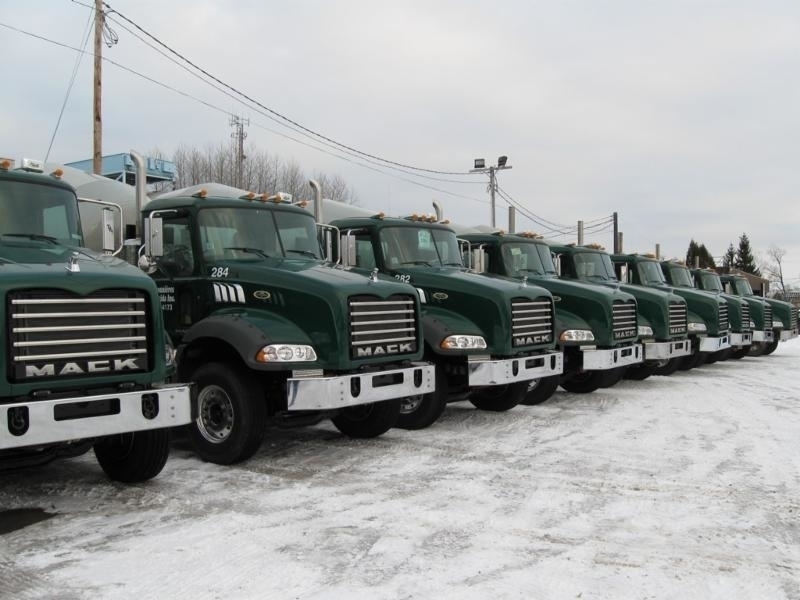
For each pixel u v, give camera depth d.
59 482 6.34
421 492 6.02
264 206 8.20
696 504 5.71
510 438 8.30
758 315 19.91
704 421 9.48
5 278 4.82
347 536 4.94
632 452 7.58
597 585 4.13
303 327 7.06
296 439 8.26
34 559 4.53
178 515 5.42
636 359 12.09
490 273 11.62
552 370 9.62
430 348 8.75
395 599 3.94
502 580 4.20
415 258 9.71
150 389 5.51
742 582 4.19
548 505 5.67
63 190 6.58
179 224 7.88
